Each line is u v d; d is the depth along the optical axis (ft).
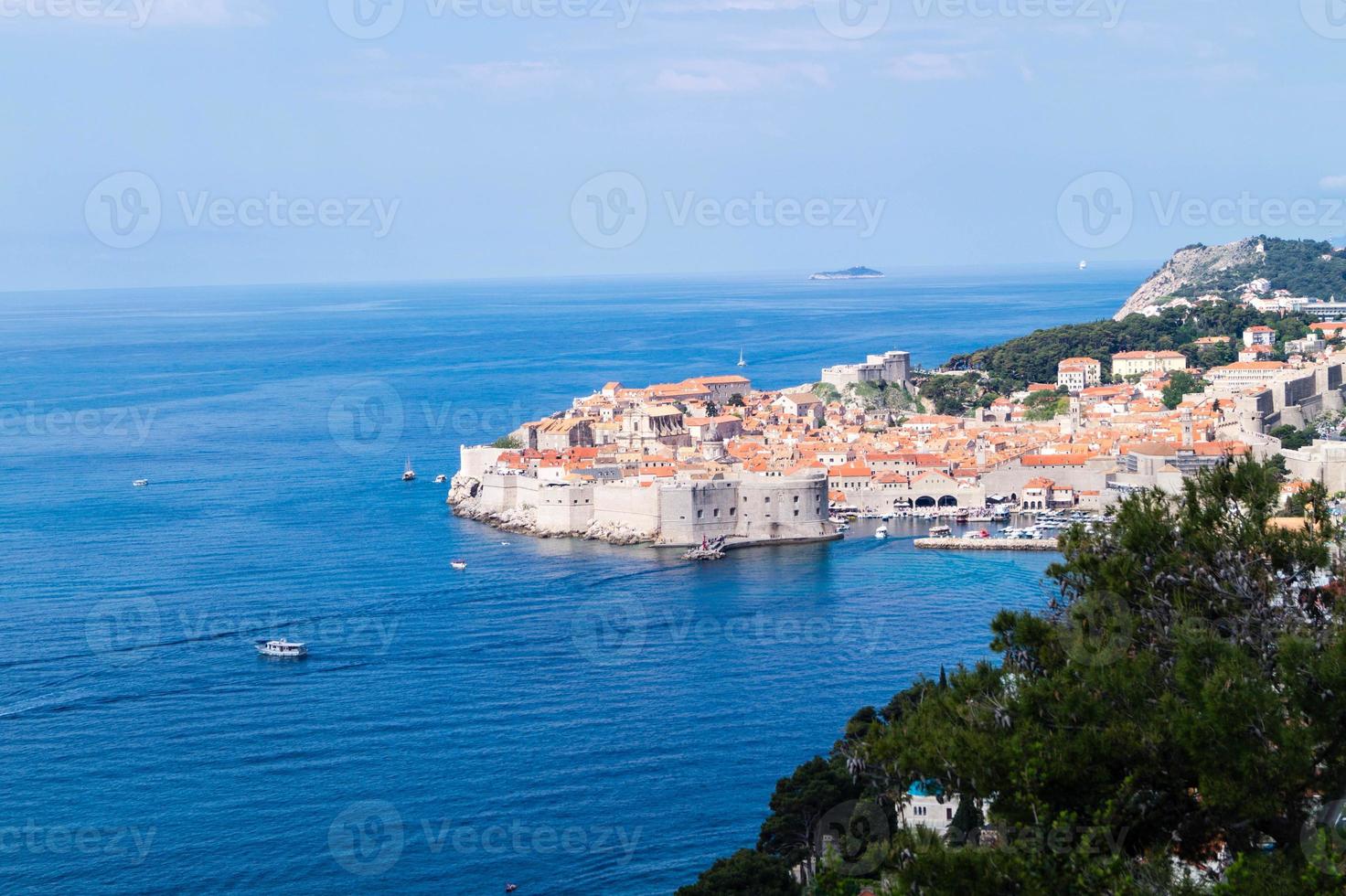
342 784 653.71
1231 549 293.23
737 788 631.15
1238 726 243.40
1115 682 263.90
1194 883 242.17
